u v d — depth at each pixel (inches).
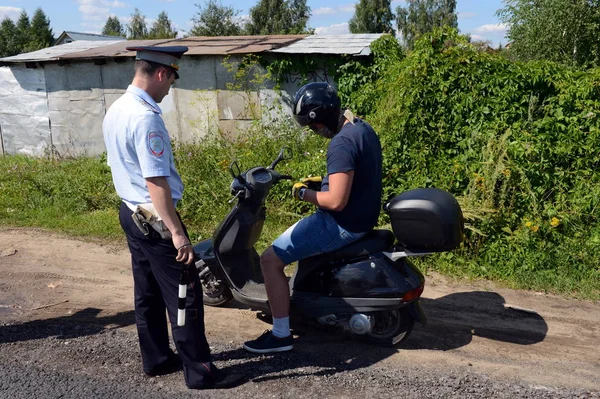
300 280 156.5
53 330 167.6
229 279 163.9
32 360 149.3
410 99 260.8
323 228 144.7
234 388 135.8
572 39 576.7
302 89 141.5
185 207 276.7
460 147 258.8
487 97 260.7
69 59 445.4
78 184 319.0
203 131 426.3
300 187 142.9
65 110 468.8
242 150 343.6
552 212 226.8
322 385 136.8
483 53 271.4
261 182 155.5
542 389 136.0
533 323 176.1
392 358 151.0
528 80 260.4
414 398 131.2
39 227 272.8
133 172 125.5
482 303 191.2
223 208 277.3
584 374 144.4
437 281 210.1
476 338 164.7
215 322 173.8
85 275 215.0
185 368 135.4
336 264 151.4
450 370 144.9
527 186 231.0
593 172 241.4
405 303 147.4
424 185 248.5
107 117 127.0
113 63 445.7
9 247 245.4
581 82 254.1
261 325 172.1
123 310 183.6
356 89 383.2
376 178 142.6
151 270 135.3
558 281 206.2
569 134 249.4
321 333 165.5
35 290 200.5
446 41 276.4
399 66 307.3
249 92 407.8
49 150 477.7
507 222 228.4
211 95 419.5
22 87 477.1
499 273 214.2
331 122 140.3
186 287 129.0
